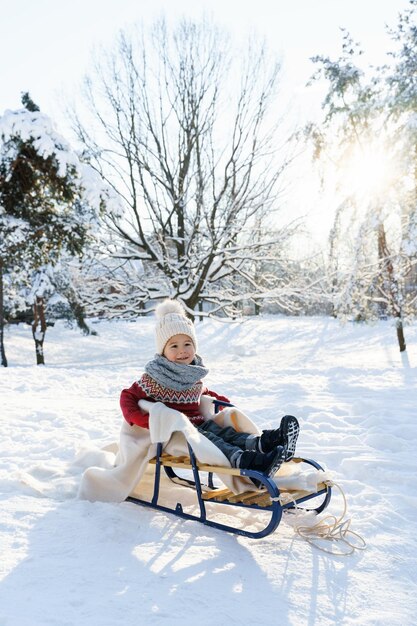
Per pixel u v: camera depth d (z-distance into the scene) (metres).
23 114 16.88
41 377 11.90
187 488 4.12
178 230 23.42
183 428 3.63
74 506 3.81
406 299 18.41
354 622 2.48
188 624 2.40
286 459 3.45
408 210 14.92
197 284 22.67
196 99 22.83
